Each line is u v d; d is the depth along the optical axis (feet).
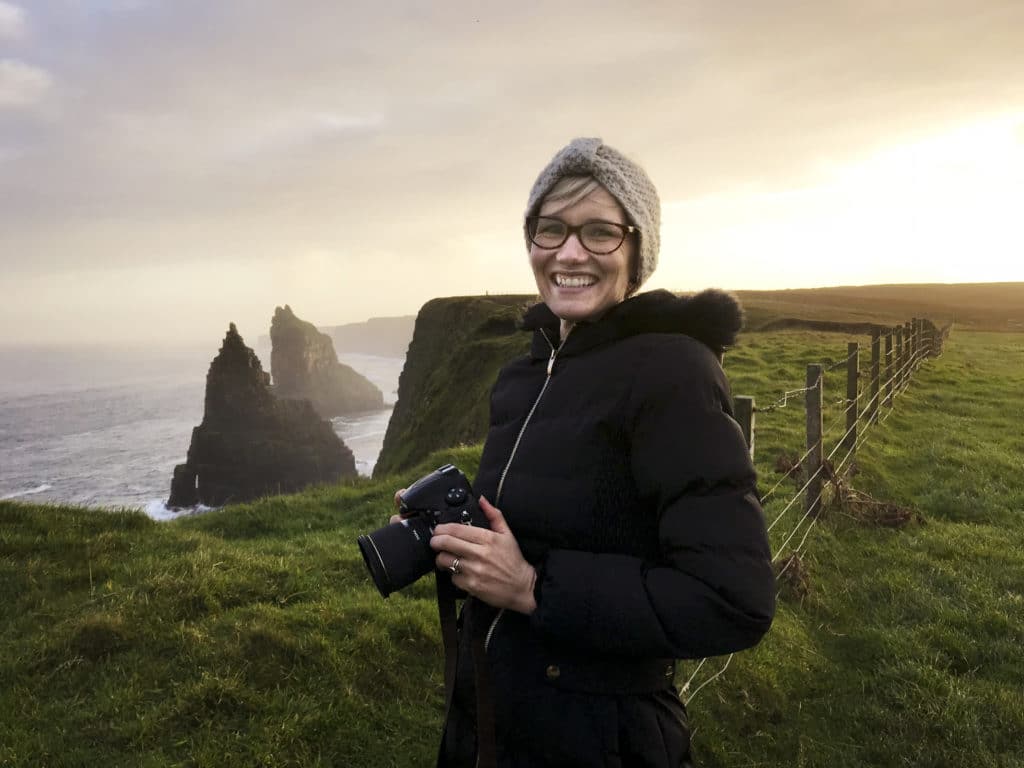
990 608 19.92
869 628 19.15
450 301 206.69
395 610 17.39
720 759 13.87
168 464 393.09
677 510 4.86
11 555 20.11
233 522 28.53
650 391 5.12
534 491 5.48
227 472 305.32
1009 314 244.83
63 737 12.29
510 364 7.03
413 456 123.95
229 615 16.44
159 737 12.33
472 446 37.68
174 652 14.82
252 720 12.79
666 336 5.45
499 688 5.51
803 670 17.21
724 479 4.86
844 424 39.88
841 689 16.67
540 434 5.67
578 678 5.20
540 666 5.35
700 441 4.93
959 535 25.93
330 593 18.62
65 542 21.27
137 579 18.39
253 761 11.93
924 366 72.43
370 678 14.76
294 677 14.26
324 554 21.79
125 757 11.84
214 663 14.26
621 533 5.26
